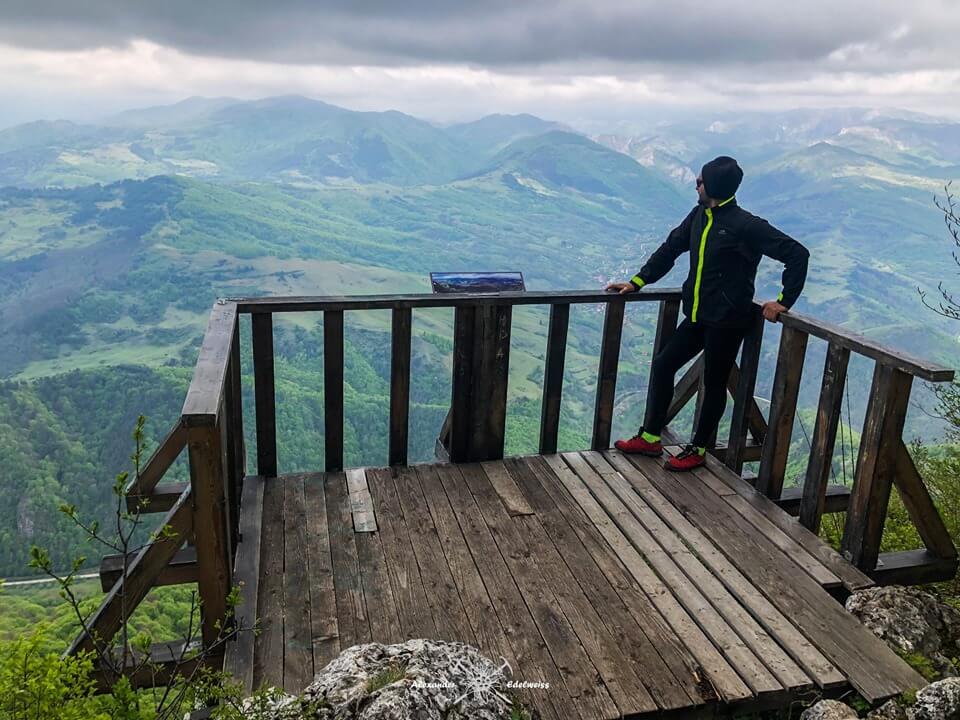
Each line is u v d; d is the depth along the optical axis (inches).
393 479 169.2
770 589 130.7
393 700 69.0
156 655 103.9
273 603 121.0
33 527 3634.4
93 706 66.1
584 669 107.6
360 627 115.6
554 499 162.1
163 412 4753.9
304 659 107.7
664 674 107.3
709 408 172.2
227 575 102.9
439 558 136.8
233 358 141.8
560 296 172.9
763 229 151.0
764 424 177.2
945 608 130.2
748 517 157.0
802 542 147.6
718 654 112.2
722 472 178.2
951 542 145.4
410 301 162.9
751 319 163.9
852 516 141.3
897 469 136.9
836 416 145.7
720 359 165.6
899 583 143.2
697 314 161.8
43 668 60.5
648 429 185.3
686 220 167.8
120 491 66.8
